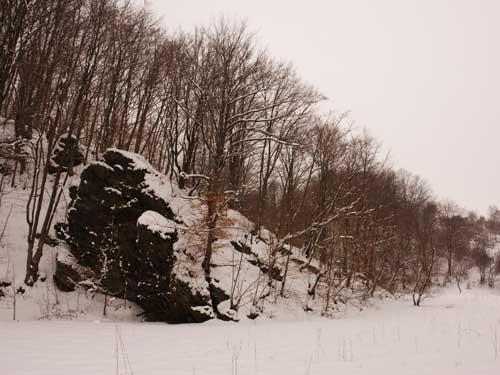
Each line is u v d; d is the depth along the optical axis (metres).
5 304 13.99
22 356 7.51
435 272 50.19
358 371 6.95
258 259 19.95
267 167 23.62
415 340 10.02
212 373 6.77
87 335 10.27
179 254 16.09
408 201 41.59
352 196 25.69
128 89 23.36
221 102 17.77
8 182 18.88
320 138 25.03
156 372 6.71
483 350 8.95
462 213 85.88
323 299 20.98
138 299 16.22
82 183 17.80
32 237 15.10
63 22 17.64
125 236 16.64
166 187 18.30
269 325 14.34
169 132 23.33
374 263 26.92
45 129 19.69
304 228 24.78
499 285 52.22
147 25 24.20
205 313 15.16
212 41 20.17
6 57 17.62
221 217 17.00
